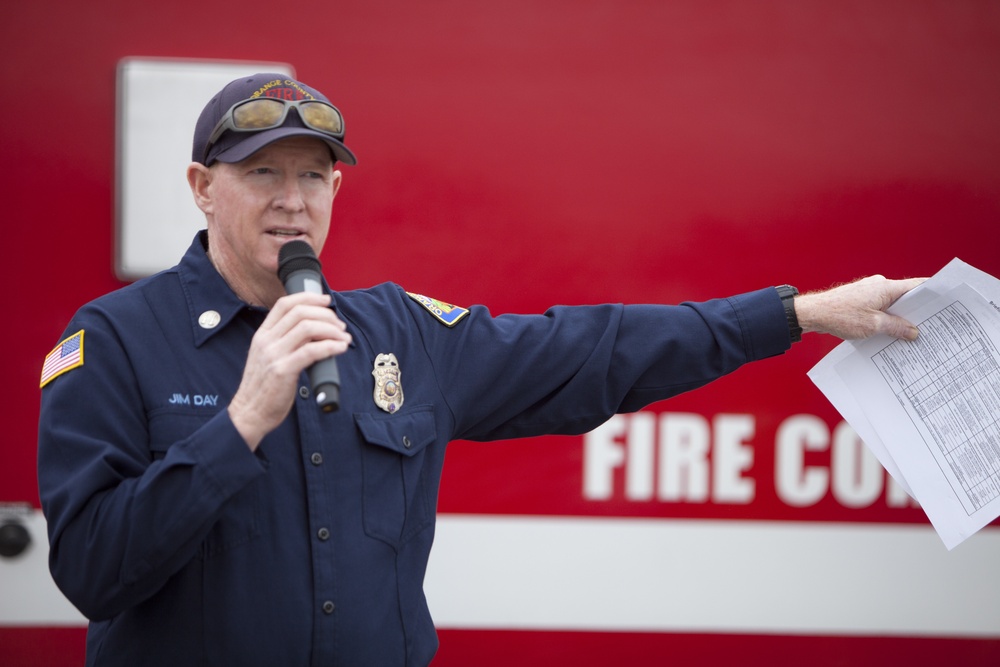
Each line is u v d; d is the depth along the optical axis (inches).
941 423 257.3
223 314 227.1
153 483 195.6
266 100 220.7
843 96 383.9
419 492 238.1
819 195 382.9
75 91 358.3
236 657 211.5
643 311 266.8
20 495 363.6
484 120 373.1
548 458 383.9
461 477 380.8
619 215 377.4
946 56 386.6
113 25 358.6
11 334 358.9
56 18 357.4
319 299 198.4
